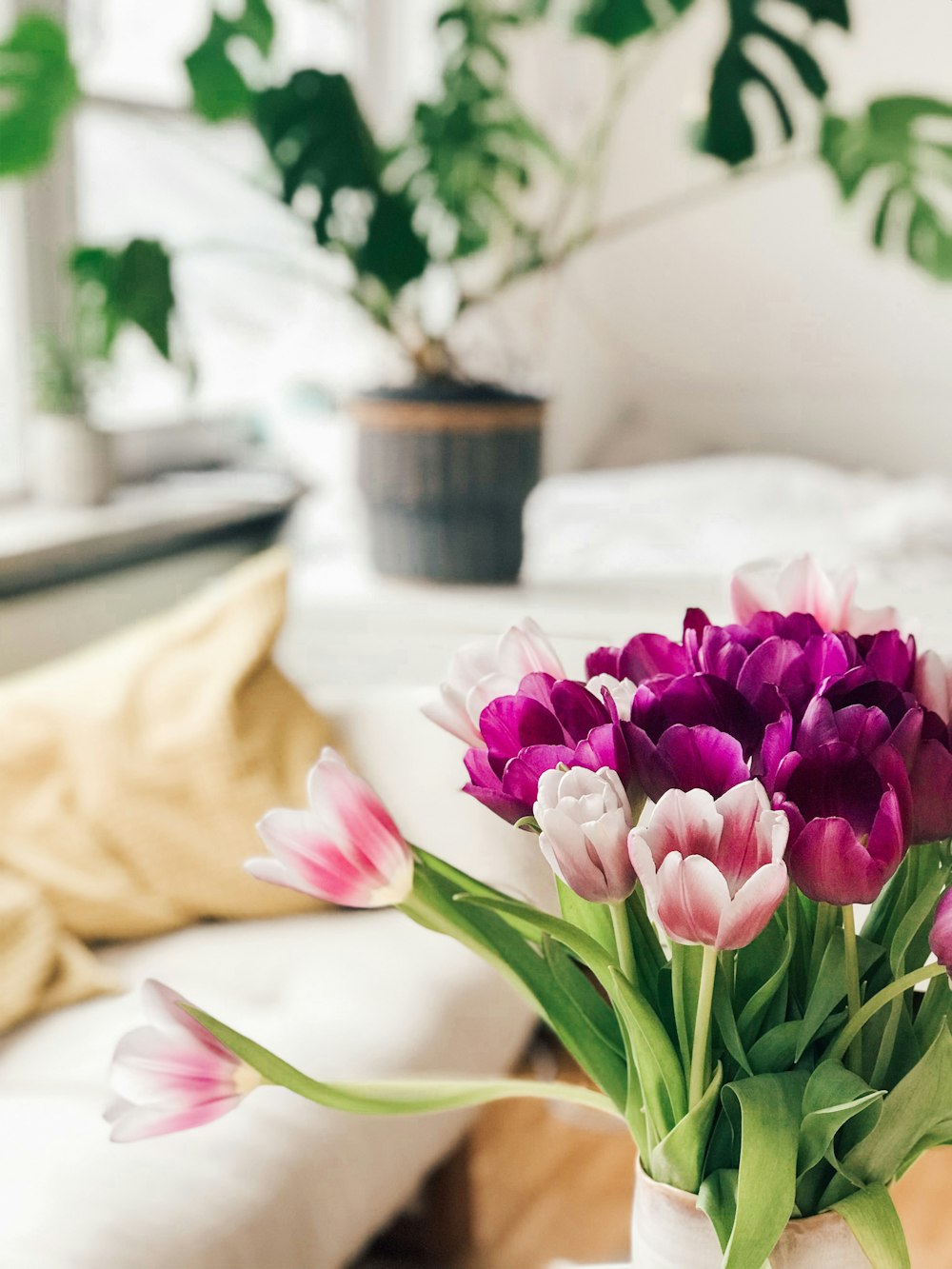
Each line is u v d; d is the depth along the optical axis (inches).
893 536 109.7
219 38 81.8
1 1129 45.6
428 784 66.4
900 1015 22.9
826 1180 22.8
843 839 19.0
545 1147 75.6
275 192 83.8
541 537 111.8
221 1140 45.3
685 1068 22.7
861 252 136.7
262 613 67.5
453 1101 23.5
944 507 115.7
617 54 84.1
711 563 102.3
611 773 20.2
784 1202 20.1
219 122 84.1
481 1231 67.2
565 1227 67.6
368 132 80.1
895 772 19.9
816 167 128.7
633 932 23.8
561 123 131.3
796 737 21.1
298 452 119.3
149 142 104.4
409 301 101.7
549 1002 24.7
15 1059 51.4
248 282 115.7
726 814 19.3
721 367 155.6
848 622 25.8
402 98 116.5
